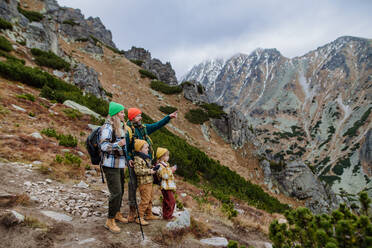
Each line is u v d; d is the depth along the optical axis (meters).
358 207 2.30
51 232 3.17
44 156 7.11
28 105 12.86
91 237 3.31
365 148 177.00
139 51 81.81
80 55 49.16
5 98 12.15
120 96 39.56
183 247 3.59
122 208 4.87
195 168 16.98
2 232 2.86
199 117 43.19
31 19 31.75
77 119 14.50
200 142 37.31
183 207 6.39
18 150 6.89
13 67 17.50
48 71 25.39
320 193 33.91
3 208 3.48
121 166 3.60
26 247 2.74
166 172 4.45
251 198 17.36
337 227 2.04
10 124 9.19
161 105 43.88
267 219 8.54
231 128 40.97
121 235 3.53
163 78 76.75
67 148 8.94
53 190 4.91
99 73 45.22
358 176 158.25
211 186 15.17
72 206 4.38
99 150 3.56
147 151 4.14
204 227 4.72
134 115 4.18
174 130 36.91
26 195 4.09
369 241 1.87
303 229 2.50
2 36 24.64
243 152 39.06
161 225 4.12
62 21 59.25
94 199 5.04
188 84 50.69
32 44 28.36
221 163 32.94
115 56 57.94
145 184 4.11
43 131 9.55
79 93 22.06
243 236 5.32
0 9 27.16
